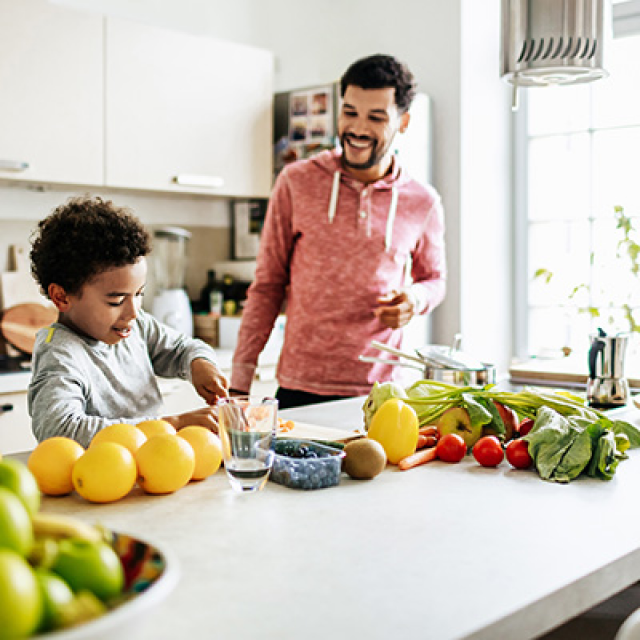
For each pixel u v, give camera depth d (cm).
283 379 235
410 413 132
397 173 232
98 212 144
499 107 367
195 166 330
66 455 109
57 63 290
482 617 71
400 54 362
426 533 95
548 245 370
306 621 70
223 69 337
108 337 149
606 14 174
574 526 99
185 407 311
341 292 226
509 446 130
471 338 359
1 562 56
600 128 350
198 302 374
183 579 79
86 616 59
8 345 312
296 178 231
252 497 110
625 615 119
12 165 279
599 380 180
